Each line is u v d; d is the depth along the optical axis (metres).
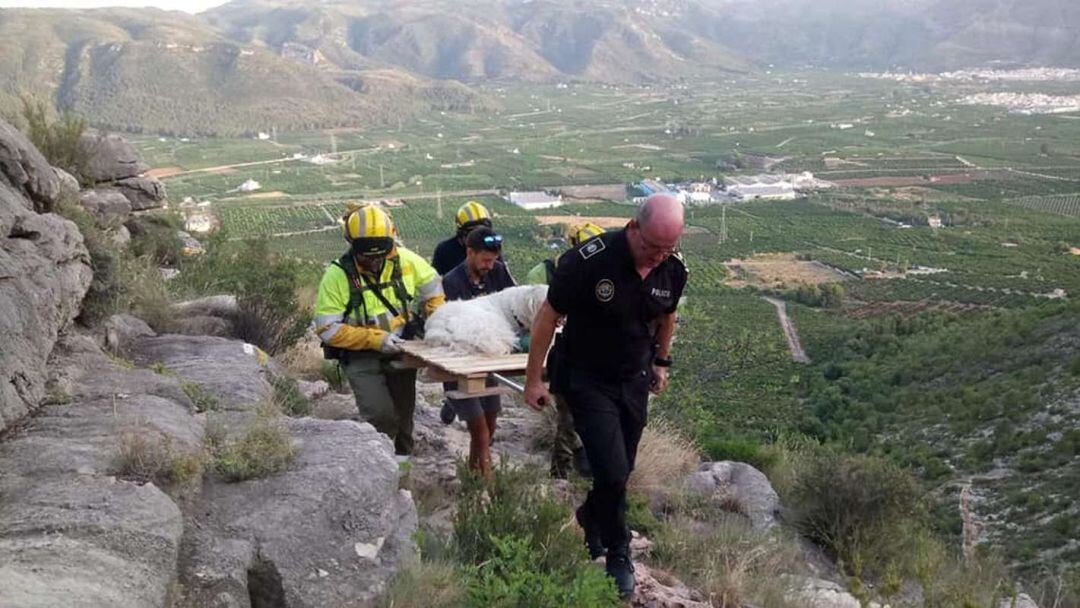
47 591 2.80
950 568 6.37
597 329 4.34
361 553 3.88
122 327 6.85
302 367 8.45
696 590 4.93
